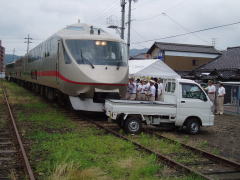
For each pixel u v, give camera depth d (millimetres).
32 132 9859
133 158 7180
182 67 40844
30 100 19734
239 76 23750
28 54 28172
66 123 11773
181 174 6262
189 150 8312
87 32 14648
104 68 12766
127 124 10273
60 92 15930
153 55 43438
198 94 10953
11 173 5926
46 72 18000
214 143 9586
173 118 10711
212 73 25734
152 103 10500
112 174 6078
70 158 6918
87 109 12898
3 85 38969
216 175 6410
